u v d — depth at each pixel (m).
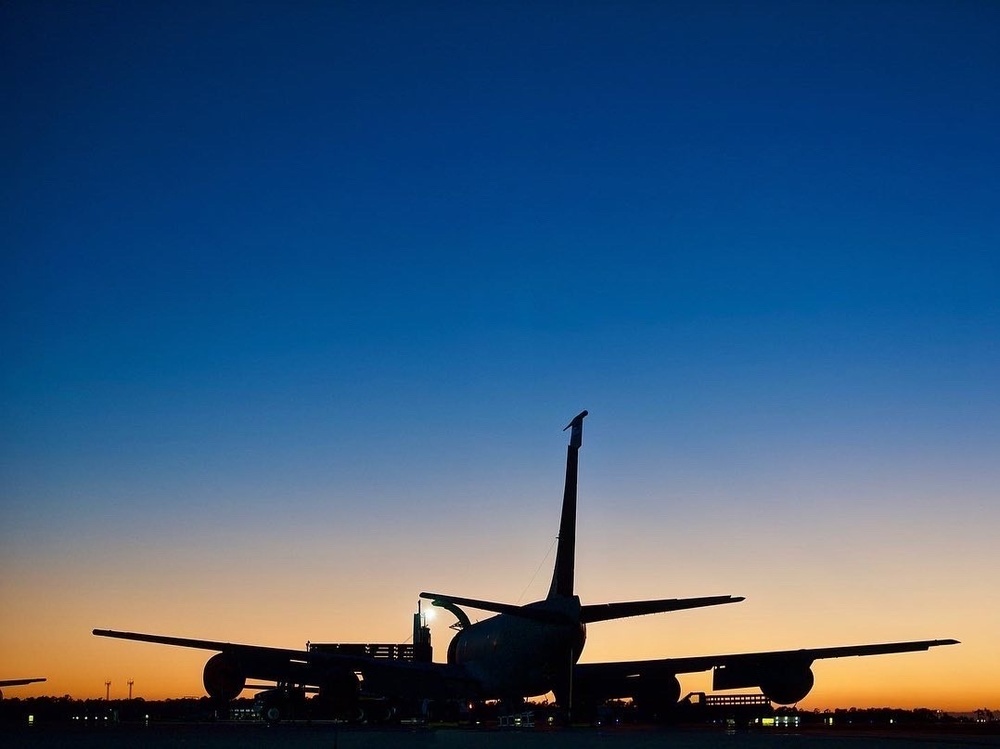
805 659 53.09
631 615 49.09
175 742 29.66
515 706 60.00
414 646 86.75
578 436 56.22
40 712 88.75
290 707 60.72
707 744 28.55
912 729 46.78
